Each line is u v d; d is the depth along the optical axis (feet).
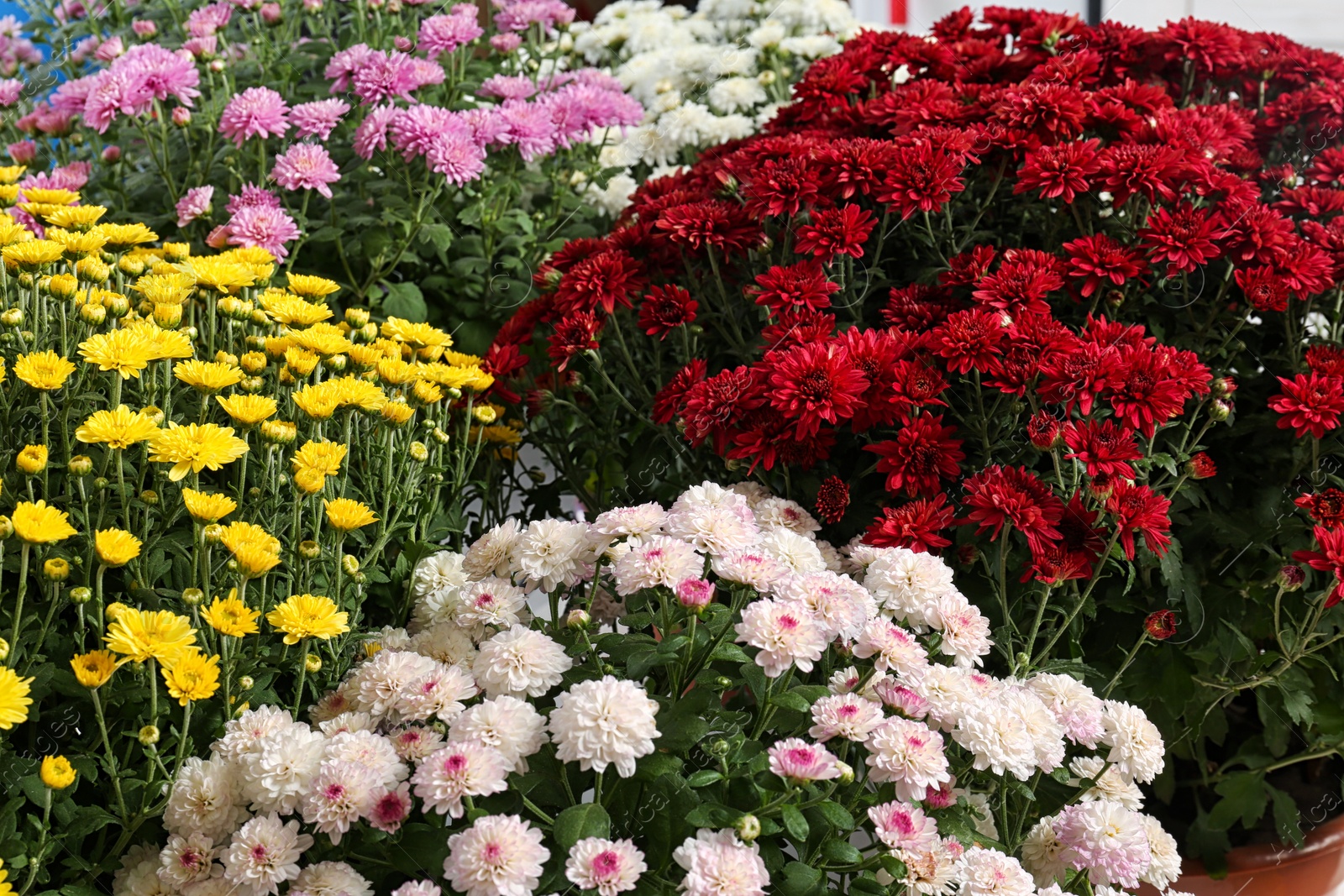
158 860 4.07
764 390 5.47
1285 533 5.95
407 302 7.36
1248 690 6.93
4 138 8.80
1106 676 5.93
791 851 4.83
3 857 3.69
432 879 3.99
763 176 6.00
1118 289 5.88
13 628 3.92
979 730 4.05
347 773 3.78
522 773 3.92
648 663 4.11
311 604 4.15
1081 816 4.26
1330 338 6.14
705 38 12.12
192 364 4.44
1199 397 5.66
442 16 8.13
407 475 5.59
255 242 6.63
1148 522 4.84
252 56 8.79
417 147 7.13
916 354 5.57
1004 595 5.13
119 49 8.62
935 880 3.79
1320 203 6.29
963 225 6.56
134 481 4.85
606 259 6.23
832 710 3.96
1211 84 7.32
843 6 11.28
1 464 4.51
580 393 6.98
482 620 4.68
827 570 5.01
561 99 8.07
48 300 5.11
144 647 3.59
